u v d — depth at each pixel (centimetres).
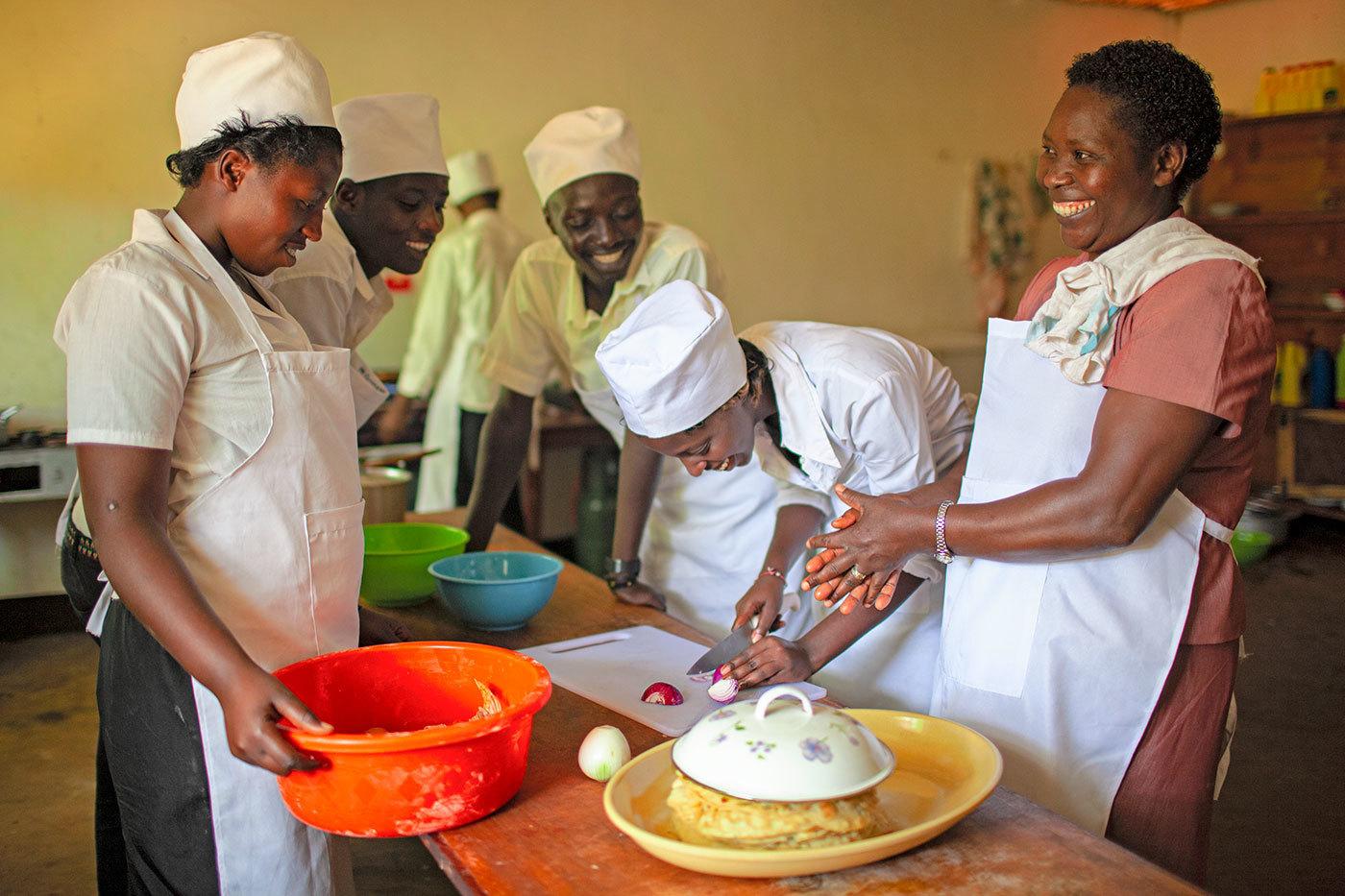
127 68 464
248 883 148
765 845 112
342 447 153
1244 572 557
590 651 195
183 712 144
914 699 215
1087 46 727
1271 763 350
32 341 465
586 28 555
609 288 267
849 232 656
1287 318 662
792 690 120
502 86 539
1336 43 679
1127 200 148
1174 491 153
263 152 138
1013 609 159
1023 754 159
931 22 661
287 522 145
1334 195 639
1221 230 682
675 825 119
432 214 219
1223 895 275
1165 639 153
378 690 148
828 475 194
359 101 210
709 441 178
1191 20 752
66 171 461
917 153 671
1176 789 158
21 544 468
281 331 150
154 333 131
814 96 628
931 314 696
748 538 260
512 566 233
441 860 123
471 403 500
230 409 140
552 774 142
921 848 121
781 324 201
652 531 274
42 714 392
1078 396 153
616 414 280
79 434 129
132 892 163
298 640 148
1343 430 622
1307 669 429
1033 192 720
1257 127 667
